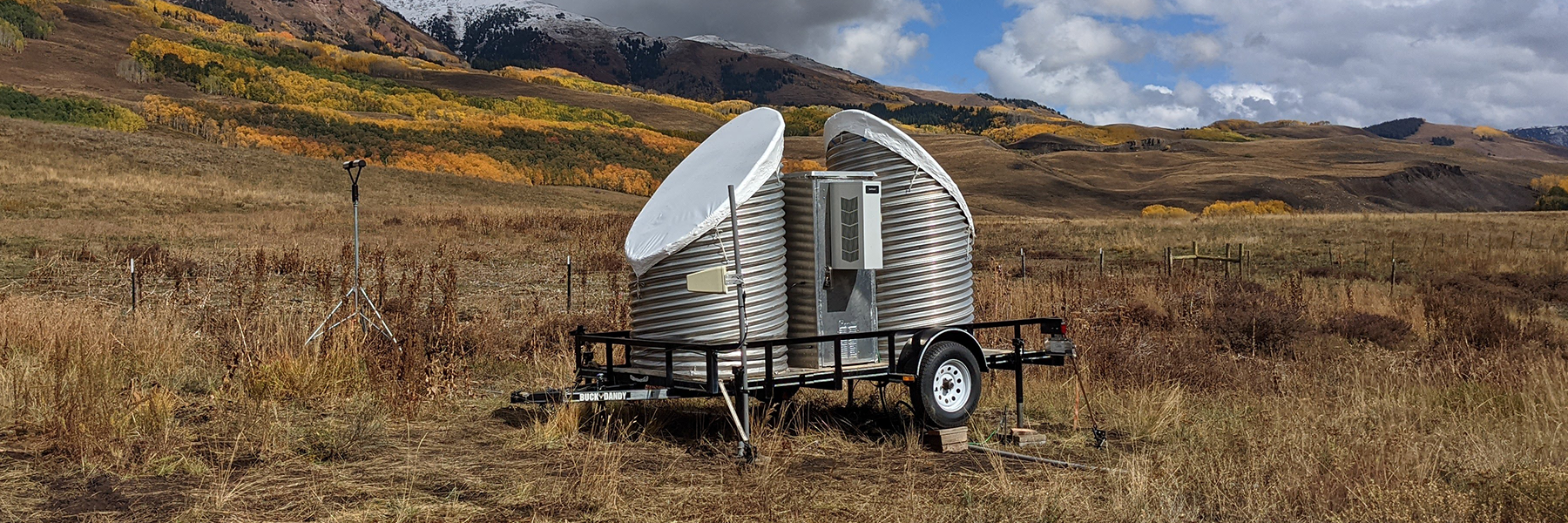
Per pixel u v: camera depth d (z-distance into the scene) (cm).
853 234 779
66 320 1091
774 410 831
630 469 668
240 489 599
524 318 1470
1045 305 1515
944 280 824
